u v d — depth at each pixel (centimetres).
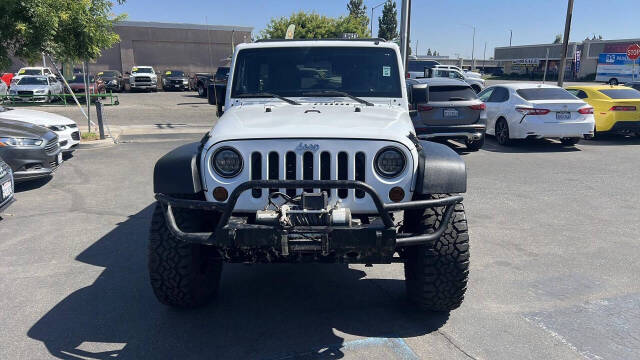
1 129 793
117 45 4338
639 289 447
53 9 1183
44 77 2614
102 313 399
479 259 519
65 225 629
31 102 2497
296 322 386
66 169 968
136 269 491
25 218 658
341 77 463
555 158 1101
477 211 694
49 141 827
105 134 1395
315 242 311
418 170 342
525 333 369
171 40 4488
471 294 436
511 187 833
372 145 336
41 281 461
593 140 1381
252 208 339
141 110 2147
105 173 934
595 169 981
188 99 2861
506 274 480
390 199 339
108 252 536
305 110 411
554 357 338
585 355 341
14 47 1226
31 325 380
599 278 471
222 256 353
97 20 1299
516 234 598
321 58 463
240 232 311
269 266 501
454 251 358
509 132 1234
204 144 352
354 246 311
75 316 394
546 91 1234
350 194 338
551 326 380
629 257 525
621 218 664
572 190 814
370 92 459
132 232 602
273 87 462
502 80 6372
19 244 560
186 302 385
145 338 362
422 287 368
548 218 663
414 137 365
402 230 387
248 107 438
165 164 343
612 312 403
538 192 800
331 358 337
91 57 1350
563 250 545
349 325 381
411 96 470
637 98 1330
